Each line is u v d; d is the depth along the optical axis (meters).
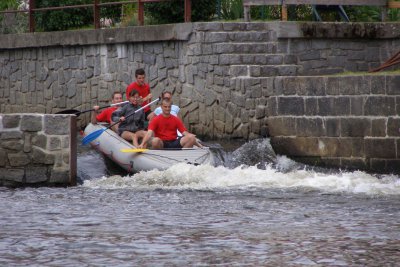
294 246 29.45
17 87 67.06
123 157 49.00
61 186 44.97
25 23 68.25
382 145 50.75
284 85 52.69
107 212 36.28
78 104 62.62
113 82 60.28
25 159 44.97
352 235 31.25
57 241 30.31
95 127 52.56
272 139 53.19
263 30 55.41
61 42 62.59
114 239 30.62
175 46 57.03
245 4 55.81
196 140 49.84
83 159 51.28
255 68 55.22
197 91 56.34
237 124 55.31
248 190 42.84
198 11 58.25
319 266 26.77
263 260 27.50
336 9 59.12
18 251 28.83
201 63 55.94
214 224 33.47
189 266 26.81
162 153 48.12
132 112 51.44
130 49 59.16
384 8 58.62
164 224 33.50
